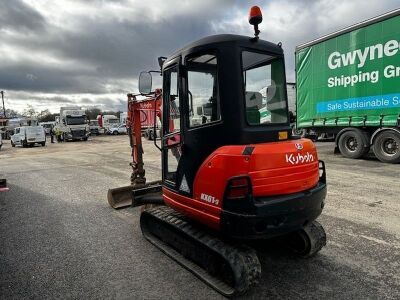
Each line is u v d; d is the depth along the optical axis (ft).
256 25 12.55
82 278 13.28
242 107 11.44
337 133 42.98
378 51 35.86
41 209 23.41
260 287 12.19
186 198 13.11
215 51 11.69
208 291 12.07
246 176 10.73
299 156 12.00
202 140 12.25
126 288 12.42
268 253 14.83
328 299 11.35
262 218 10.77
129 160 51.13
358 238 16.20
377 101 36.58
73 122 113.19
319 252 14.82
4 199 26.81
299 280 12.62
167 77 14.30
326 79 41.83
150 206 18.83
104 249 15.99
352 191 24.80
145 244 16.48
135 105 22.76
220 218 11.42
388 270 13.15
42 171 41.78
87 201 25.17
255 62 12.16
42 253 15.76
